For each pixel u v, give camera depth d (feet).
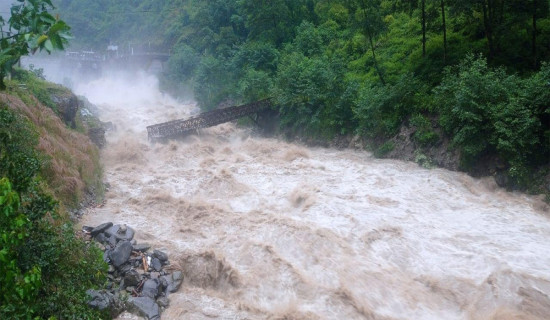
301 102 113.80
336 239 54.75
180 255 51.44
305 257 51.31
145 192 73.31
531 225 59.57
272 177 82.58
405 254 52.11
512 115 70.49
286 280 46.65
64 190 59.57
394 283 46.52
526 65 85.97
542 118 70.54
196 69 188.34
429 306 43.29
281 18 171.73
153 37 294.46
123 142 104.42
